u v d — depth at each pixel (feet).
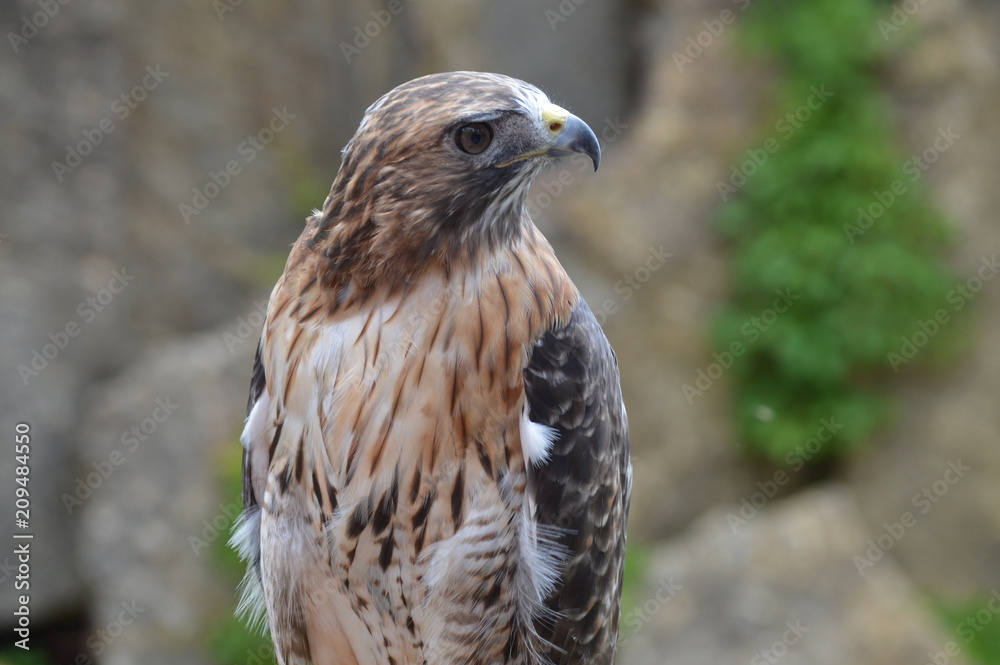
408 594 16.33
